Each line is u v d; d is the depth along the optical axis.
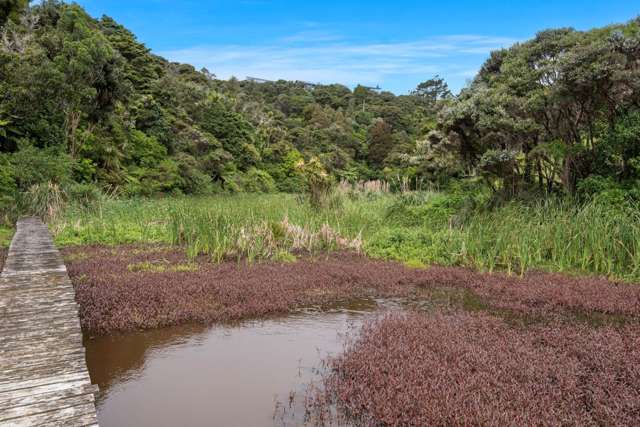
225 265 9.79
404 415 3.93
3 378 3.69
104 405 4.35
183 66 58.75
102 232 13.09
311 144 53.19
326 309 7.45
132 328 6.36
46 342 4.44
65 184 17.67
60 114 21.14
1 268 8.80
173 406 4.33
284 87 85.12
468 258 10.47
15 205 15.41
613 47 11.30
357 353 5.27
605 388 4.41
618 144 11.54
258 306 7.25
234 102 53.25
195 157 36.25
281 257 10.77
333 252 11.82
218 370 5.11
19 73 18.53
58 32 21.83
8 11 24.70
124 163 28.77
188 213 12.88
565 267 9.74
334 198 16.42
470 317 6.73
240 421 4.07
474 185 17.78
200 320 6.78
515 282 8.66
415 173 23.64
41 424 3.04
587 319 6.88
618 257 9.39
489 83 16.50
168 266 9.68
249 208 13.98
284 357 5.48
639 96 11.55
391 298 8.05
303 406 4.30
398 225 14.45
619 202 10.82
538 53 13.68
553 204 11.98
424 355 5.14
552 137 13.70
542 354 5.20
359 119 67.62
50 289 6.29
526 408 3.99
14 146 19.92
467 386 4.34
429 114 64.75
